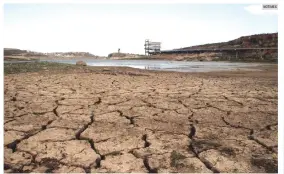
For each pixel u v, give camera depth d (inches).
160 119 110.5
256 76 373.4
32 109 125.4
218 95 173.5
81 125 100.5
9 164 67.1
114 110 126.0
